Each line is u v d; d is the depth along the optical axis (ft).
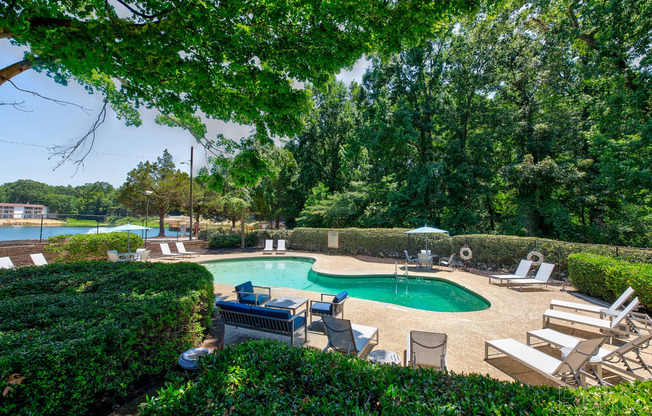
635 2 40.47
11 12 11.55
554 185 63.87
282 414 7.00
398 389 7.72
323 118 104.42
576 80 63.36
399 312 24.91
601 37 44.16
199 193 106.42
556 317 20.06
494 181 75.36
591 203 60.80
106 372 10.77
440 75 75.61
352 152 88.12
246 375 8.46
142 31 13.35
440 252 51.83
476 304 31.17
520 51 70.38
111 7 13.69
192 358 12.73
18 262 45.55
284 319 17.10
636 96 41.81
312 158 106.32
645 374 14.07
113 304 14.47
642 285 22.57
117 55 15.03
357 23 16.16
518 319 23.09
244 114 22.26
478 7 16.07
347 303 27.68
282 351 9.91
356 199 83.20
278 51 17.25
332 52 17.10
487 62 69.31
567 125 63.57
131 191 102.78
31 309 13.66
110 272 22.59
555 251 37.14
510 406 7.28
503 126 70.90
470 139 70.69
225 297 28.04
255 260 60.44
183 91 20.53
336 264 50.93
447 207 75.77
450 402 7.44
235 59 17.13
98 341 10.51
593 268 28.32
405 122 69.87
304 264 57.16
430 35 18.01
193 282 18.99
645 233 58.23
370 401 7.93
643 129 40.42
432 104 75.92
